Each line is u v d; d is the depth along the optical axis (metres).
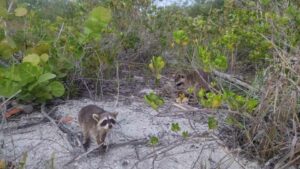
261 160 1.50
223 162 1.48
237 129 1.63
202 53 1.42
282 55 1.65
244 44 2.27
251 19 2.18
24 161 1.39
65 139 1.68
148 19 2.85
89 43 2.31
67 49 2.16
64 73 2.12
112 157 1.56
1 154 1.55
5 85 1.78
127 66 2.60
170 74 2.49
